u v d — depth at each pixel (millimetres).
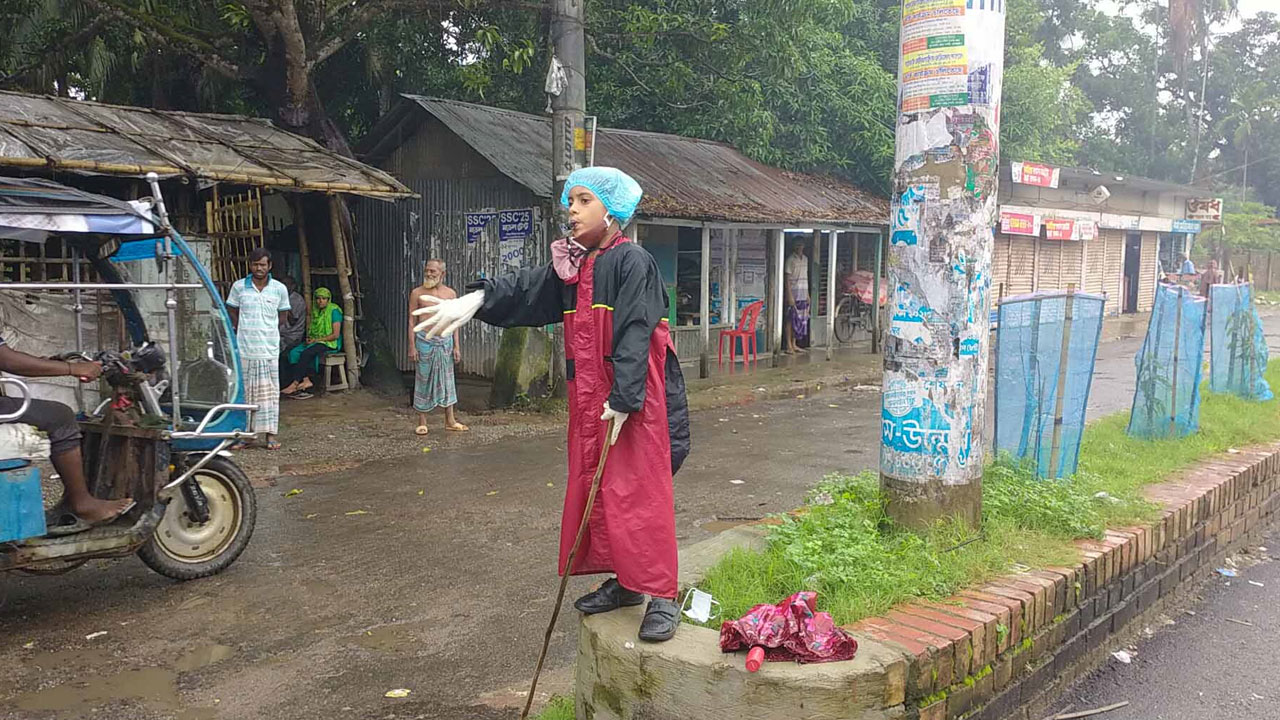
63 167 8555
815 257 17797
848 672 2969
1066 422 5594
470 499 7098
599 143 14781
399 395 12156
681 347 15234
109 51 15117
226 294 10992
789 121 18234
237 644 4488
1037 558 4250
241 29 12992
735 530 4730
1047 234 22953
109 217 4934
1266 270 37625
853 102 18312
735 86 15133
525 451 8812
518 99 16828
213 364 5516
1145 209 28125
